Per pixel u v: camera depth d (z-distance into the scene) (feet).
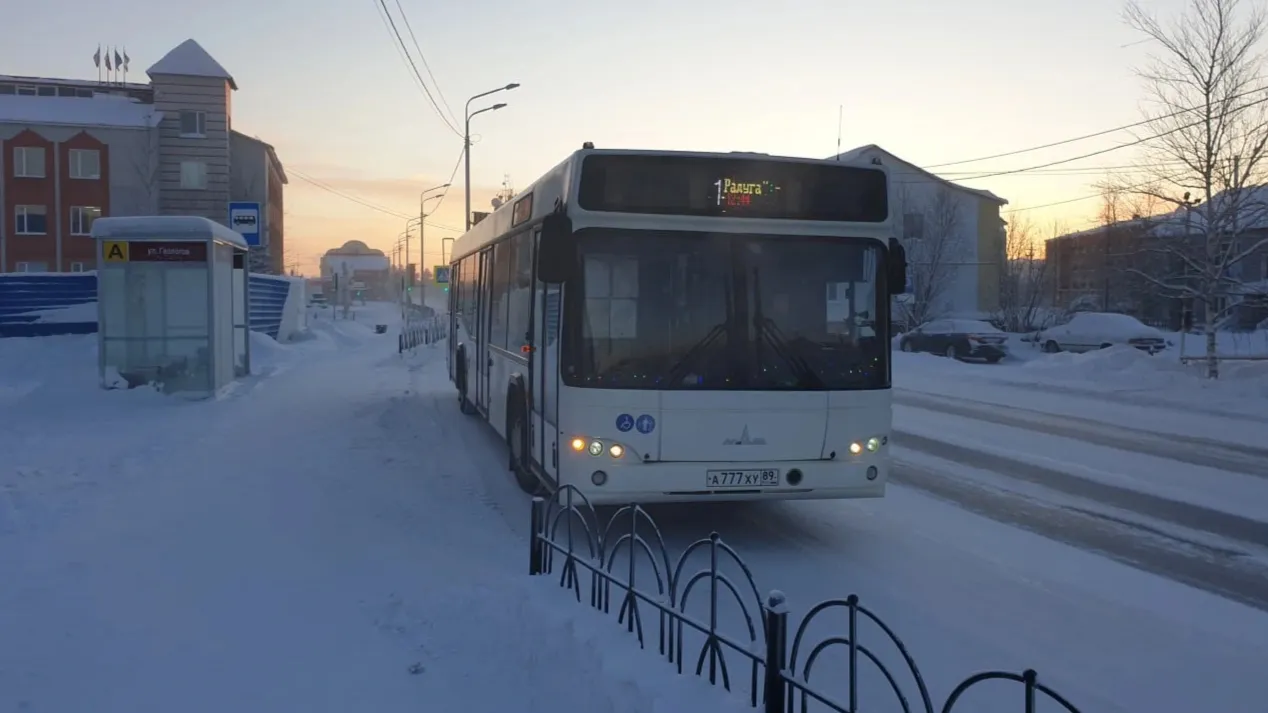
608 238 24.17
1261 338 134.31
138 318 50.90
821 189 25.11
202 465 33.68
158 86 169.48
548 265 23.72
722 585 22.20
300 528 25.52
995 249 177.47
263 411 48.80
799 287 24.86
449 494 31.04
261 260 180.75
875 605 20.77
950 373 87.92
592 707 14.10
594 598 18.75
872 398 25.07
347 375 73.72
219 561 22.26
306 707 14.61
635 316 24.20
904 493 33.37
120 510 26.91
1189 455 41.81
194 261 51.08
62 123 162.40
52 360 60.03
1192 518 29.45
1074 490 33.91
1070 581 22.67
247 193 184.44
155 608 18.97
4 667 15.94
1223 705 15.65
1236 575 23.27
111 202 165.37
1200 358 83.20
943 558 24.68
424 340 125.70
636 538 17.54
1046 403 63.77
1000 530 27.84
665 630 17.57
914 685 16.38
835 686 16.28
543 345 27.43
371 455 37.32
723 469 24.22
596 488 23.84
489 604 18.81
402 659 16.53
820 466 24.75
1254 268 113.09
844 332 25.13
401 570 21.80
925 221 156.76
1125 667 17.26
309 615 18.72
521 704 14.64
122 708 14.51
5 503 26.37
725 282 24.47
